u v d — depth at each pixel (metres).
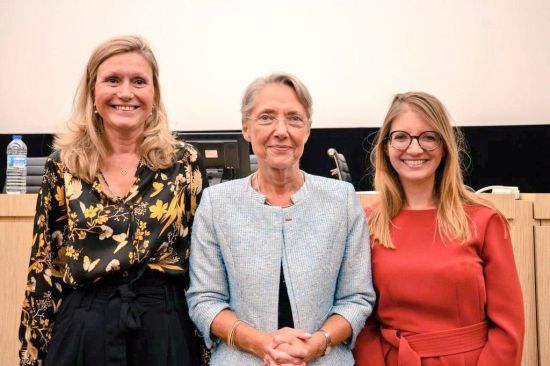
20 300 2.14
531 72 3.70
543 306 2.05
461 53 3.74
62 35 3.88
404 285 1.56
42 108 3.88
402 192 1.71
